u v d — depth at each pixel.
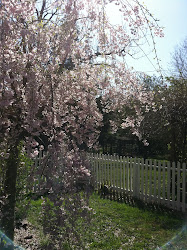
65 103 3.34
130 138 12.75
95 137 3.36
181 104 6.38
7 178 2.96
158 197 5.78
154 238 4.02
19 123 2.69
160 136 7.36
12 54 2.54
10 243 2.93
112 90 3.82
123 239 3.98
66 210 2.88
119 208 5.44
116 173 7.11
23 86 2.84
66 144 2.98
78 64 3.41
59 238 2.77
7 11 2.49
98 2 3.42
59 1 3.12
